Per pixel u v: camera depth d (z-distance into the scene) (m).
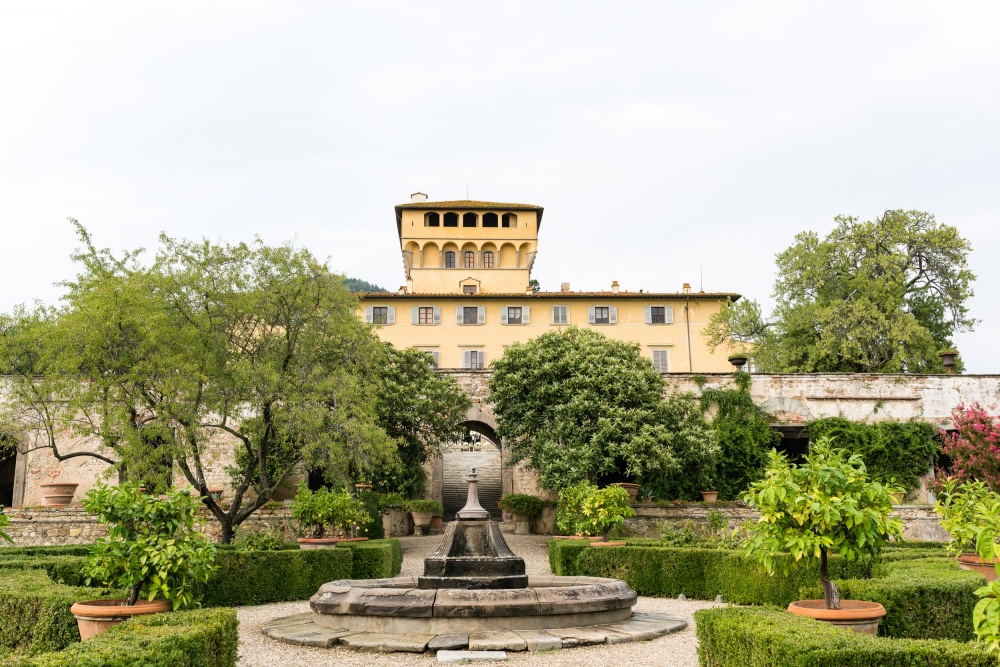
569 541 18.09
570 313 52.97
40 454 29.03
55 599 8.91
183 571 8.83
